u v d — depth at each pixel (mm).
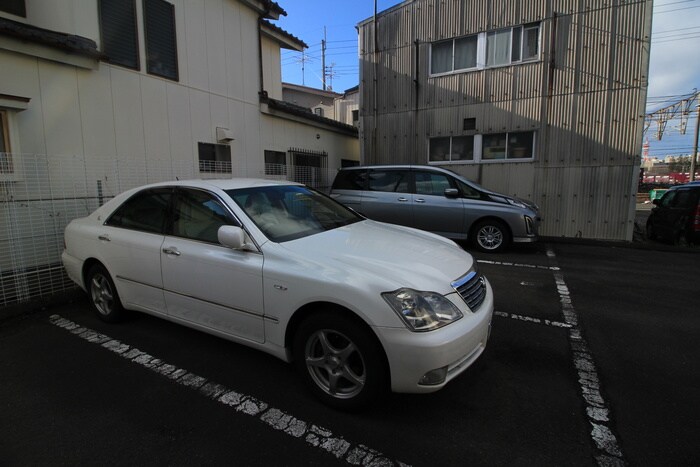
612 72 8516
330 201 3984
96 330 3752
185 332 3703
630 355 3273
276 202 3367
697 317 4109
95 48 5234
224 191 3178
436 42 10172
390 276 2402
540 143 9250
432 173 7582
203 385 2814
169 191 3443
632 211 8625
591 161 8859
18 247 4469
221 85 7703
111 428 2361
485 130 9781
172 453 2158
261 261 2709
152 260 3314
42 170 4785
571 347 3410
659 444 2215
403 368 2234
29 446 2215
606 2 8391
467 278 2666
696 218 7738
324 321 2443
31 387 2793
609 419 2436
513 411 2518
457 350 2295
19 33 4348
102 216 3900
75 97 5184
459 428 2355
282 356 2701
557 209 9266
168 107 6578
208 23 7352
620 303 4531
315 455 2143
